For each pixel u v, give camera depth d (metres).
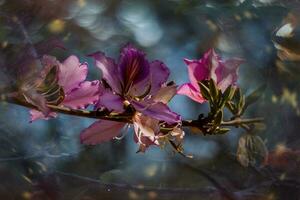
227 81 1.09
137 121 1.03
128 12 3.16
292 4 1.67
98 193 1.98
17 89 1.00
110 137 1.04
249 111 1.65
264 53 1.89
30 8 1.25
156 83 1.05
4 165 1.82
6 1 1.22
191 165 2.16
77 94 1.03
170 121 1.02
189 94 1.10
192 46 3.04
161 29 3.17
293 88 1.75
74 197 1.94
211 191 2.01
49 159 1.99
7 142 1.83
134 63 1.05
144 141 1.03
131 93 1.04
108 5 3.00
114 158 2.25
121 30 3.10
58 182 1.93
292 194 1.78
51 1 1.41
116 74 1.04
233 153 2.10
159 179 2.12
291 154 1.69
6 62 1.01
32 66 1.00
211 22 2.01
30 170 1.89
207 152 2.21
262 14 1.68
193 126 1.07
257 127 1.11
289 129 1.70
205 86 1.07
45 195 1.87
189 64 1.10
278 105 1.71
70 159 2.12
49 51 1.06
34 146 1.96
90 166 2.19
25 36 1.11
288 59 1.66
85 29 2.63
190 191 2.03
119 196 2.01
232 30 1.96
